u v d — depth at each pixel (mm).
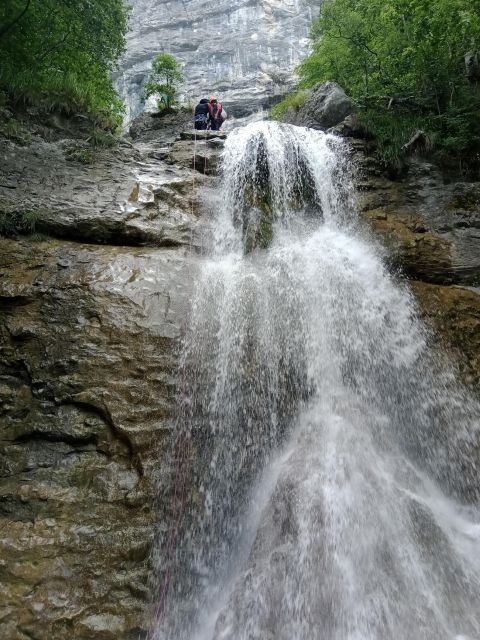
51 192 7344
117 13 13625
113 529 4367
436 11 9805
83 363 5195
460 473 5758
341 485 4727
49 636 3727
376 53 12000
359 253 7691
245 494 5195
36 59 10219
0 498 4355
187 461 5035
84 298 5688
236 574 4586
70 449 4754
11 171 7496
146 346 5484
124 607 4051
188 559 4594
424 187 9336
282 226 8477
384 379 6316
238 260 7551
